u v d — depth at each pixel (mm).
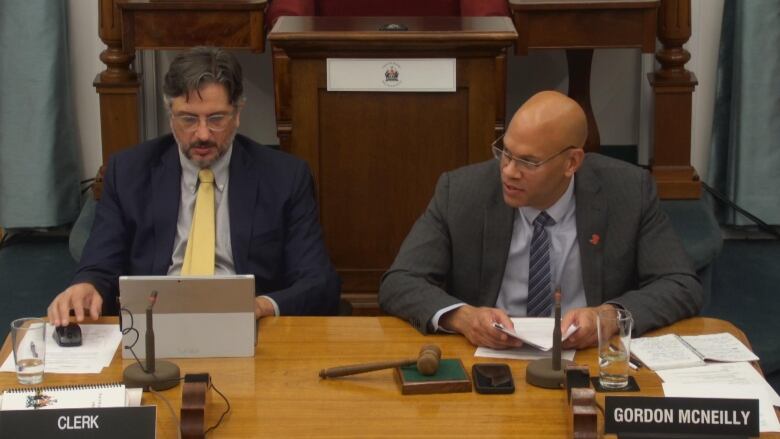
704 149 5789
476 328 2830
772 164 5480
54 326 2895
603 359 2564
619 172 3270
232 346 2754
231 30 4605
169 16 4590
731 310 4828
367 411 2469
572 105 3016
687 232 4707
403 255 3254
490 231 3236
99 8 5047
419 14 5273
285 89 4180
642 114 5738
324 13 5254
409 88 3963
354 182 4070
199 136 3309
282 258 3549
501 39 3855
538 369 2617
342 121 4016
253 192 3496
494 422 2418
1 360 2740
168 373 2586
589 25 4555
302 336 2920
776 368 4457
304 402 2514
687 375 2631
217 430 2373
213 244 3430
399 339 2906
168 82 3307
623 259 3219
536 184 3031
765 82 5402
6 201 5574
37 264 5449
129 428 2246
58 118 5555
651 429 2254
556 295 2607
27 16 5449
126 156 3535
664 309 2988
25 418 2232
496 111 4414
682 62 5027
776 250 5586
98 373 2652
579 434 2283
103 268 3414
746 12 5363
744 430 2244
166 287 2695
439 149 4031
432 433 2365
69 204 5664
